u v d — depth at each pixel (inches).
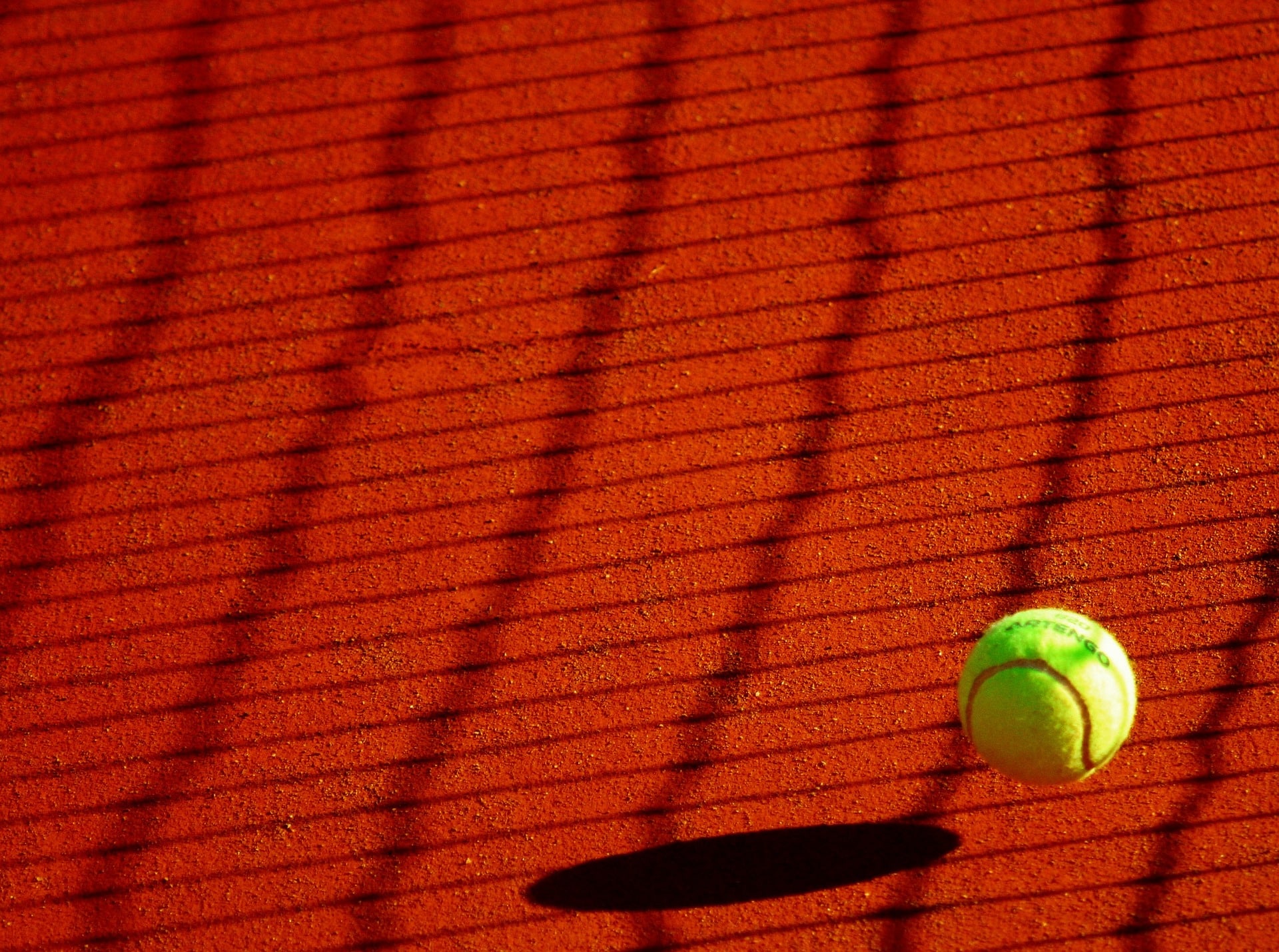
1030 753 314.7
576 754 374.6
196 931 354.3
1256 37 499.8
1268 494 400.5
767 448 426.6
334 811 370.3
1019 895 344.2
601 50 528.4
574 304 464.4
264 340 465.1
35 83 539.5
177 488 434.0
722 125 502.6
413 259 479.8
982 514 406.3
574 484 424.2
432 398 446.9
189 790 376.8
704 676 384.8
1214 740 362.6
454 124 513.7
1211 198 462.6
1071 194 470.6
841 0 531.2
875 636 387.5
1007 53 508.4
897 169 483.5
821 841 356.5
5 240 496.4
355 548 417.1
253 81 533.0
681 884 351.9
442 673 391.2
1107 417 421.1
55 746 386.6
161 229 495.8
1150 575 390.3
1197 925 335.6
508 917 350.3
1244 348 428.8
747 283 463.2
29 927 357.4
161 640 403.9
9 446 446.0
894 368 438.9
